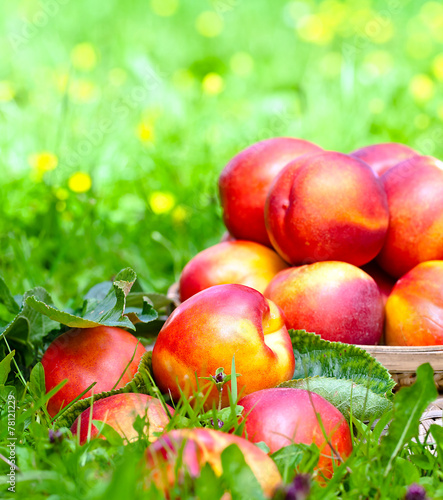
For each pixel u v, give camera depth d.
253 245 1.14
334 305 1.06
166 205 1.44
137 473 0.89
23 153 1.65
